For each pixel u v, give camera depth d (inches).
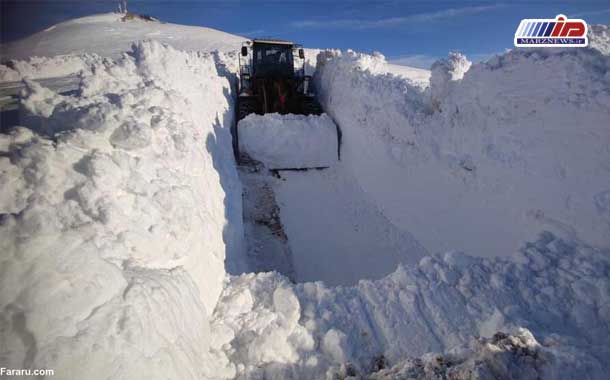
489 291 120.6
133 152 104.5
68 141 88.9
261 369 99.2
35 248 62.6
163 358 71.0
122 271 76.7
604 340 102.5
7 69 219.6
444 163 219.8
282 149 303.3
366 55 355.6
